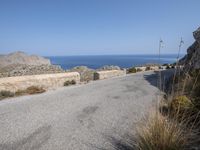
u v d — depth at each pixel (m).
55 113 6.61
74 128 5.15
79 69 31.86
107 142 4.24
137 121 5.48
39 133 4.82
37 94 10.85
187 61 13.11
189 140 3.82
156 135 3.50
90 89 12.32
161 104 6.34
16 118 6.04
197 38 13.52
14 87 11.44
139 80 16.77
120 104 7.83
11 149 3.96
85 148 3.98
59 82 15.32
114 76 23.61
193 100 5.57
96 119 5.91
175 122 4.07
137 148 3.74
